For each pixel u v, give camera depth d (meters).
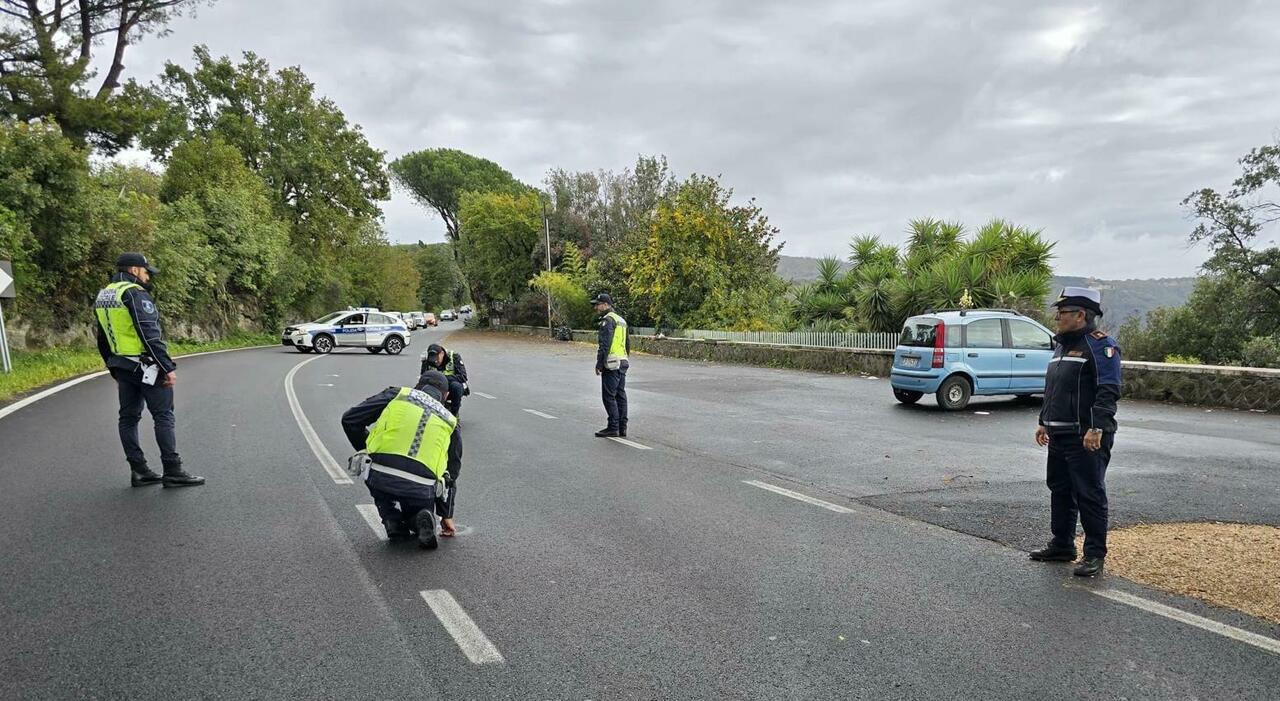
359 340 30.44
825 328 23.48
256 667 3.51
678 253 30.72
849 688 3.36
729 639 3.85
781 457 8.66
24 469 7.51
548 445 9.40
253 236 37.22
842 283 25.70
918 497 6.77
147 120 27.19
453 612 4.16
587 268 46.44
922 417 11.98
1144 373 13.41
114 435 9.41
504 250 58.72
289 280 42.75
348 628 3.95
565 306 45.66
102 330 6.65
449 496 5.54
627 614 4.16
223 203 35.84
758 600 4.37
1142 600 4.34
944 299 19.73
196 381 16.92
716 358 25.83
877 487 7.17
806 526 5.86
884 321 21.14
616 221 52.22
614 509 6.34
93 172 26.33
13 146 19.27
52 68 24.16
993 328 13.04
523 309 55.53
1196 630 3.93
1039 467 8.04
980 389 12.88
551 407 13.20
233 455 8.38
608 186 53.75
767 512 6.27
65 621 3.99
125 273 6.76
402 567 4.88
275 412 11.82
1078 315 4.91
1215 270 30.94
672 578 4.72
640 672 3.50
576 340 42.88
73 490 6.71
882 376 18.94
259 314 41.75
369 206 48.75
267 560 4.97
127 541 5.31
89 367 19.52
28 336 21.00
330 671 3.48
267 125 45.00
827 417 11.98
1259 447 8.88
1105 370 4.73
